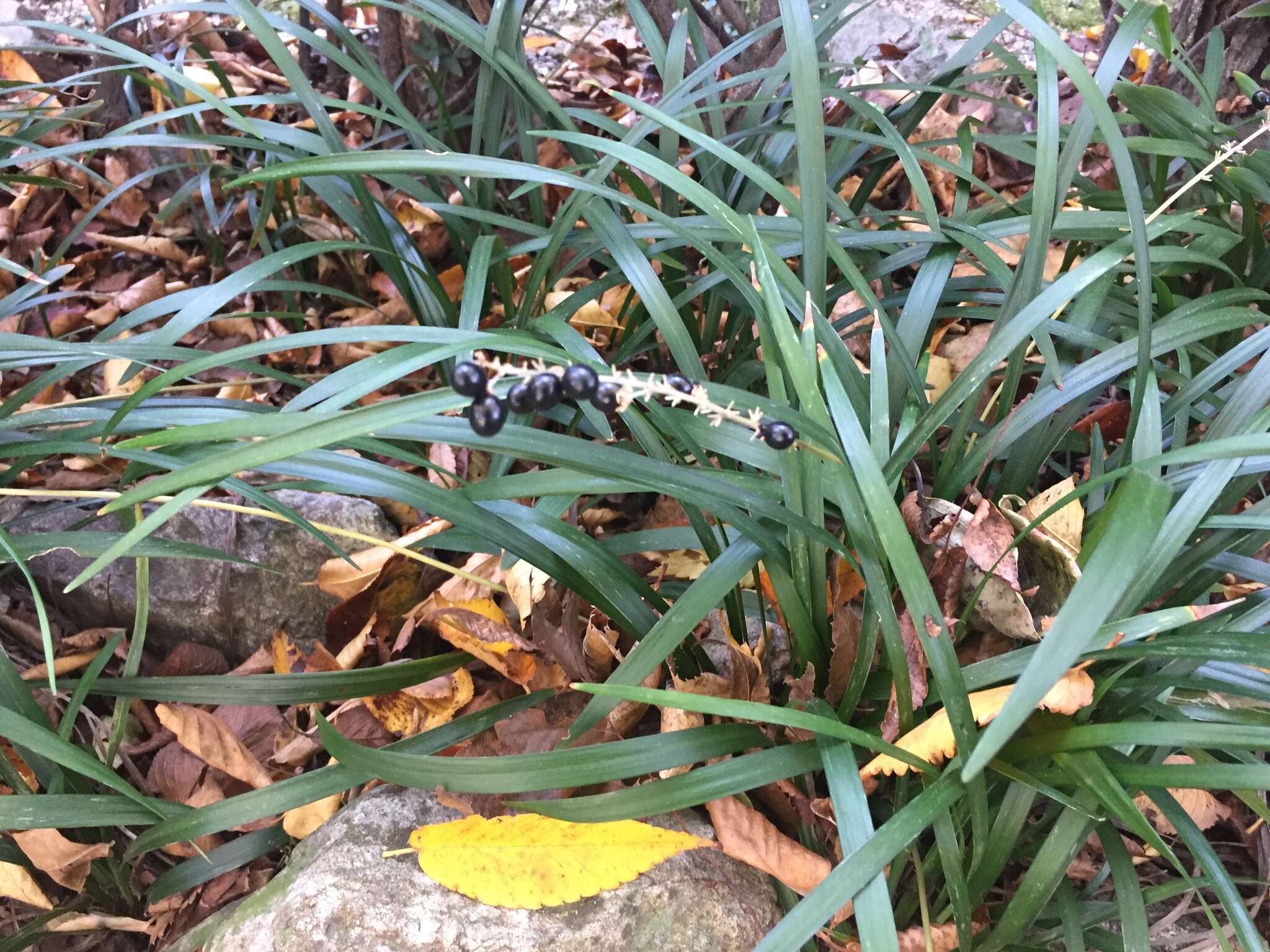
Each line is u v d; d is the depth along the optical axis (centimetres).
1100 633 29
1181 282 55
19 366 41
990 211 53
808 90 36
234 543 49
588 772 32
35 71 77
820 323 38
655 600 39
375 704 43
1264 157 44
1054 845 32
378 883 36
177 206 62
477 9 61
